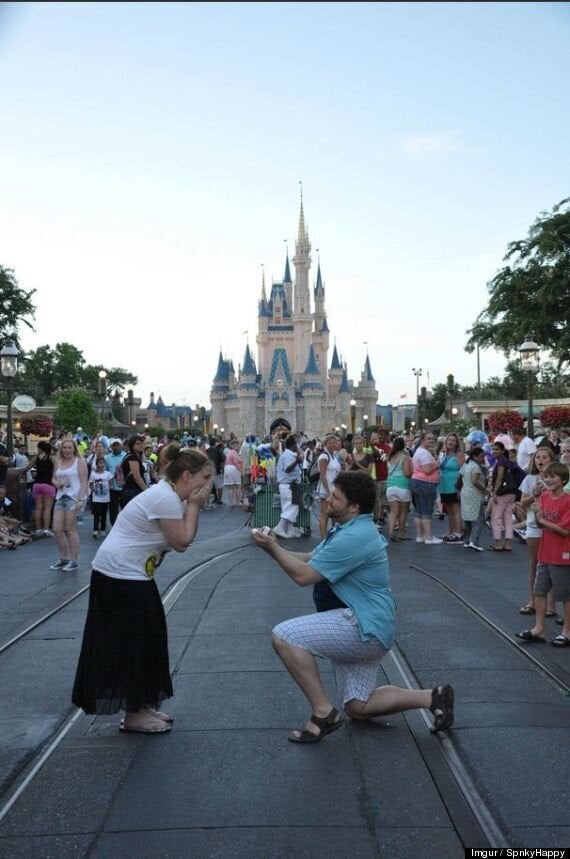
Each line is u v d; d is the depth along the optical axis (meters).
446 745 4.96
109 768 4.66
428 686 6.09
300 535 15.82
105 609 5.11
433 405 83.50
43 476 15.87
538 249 37.59
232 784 4.44
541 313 37.53
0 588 10.27
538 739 4.98
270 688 6.07
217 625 8.10
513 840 3.81
